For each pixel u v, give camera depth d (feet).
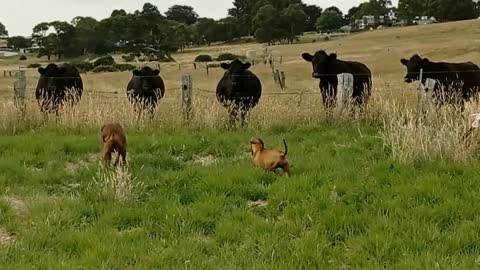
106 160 32.35
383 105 48.21
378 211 23.09
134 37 342.85
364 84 54.60
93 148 38.06
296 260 18.98
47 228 21.98
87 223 23.27
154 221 23.09
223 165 32.12
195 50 365.61
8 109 46.16
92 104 47.42
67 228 22.58
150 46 344.69
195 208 23.94
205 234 22.26
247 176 28.78
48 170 31.86
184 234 21.63
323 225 21.84
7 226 22.80
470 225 21.36
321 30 499.51
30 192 27.76
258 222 22.35
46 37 323.98
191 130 45.39
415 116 39.27
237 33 467.11
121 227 22.86
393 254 19.33
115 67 216.13
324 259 19.16
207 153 37.65
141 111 46.88
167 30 351.46
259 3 477.77
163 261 19.06
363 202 24.54
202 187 27.32
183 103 48.32
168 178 29.09
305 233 21.36
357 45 286.66
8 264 18.88
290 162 32.42
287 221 22.66
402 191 25.43
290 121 46.42
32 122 46.73
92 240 20.66
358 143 37.86
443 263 18.25
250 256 19.60
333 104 49.34
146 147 38.32
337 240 21.11
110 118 46.03
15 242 21.21
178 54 335.47
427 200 24.49
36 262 19.07
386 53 212.64
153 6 399.24
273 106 47.11
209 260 19.47
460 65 54.13
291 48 299.38
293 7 414.82
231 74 52.11
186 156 36.50
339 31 496.23
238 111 47.96
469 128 32.17
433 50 202.59
